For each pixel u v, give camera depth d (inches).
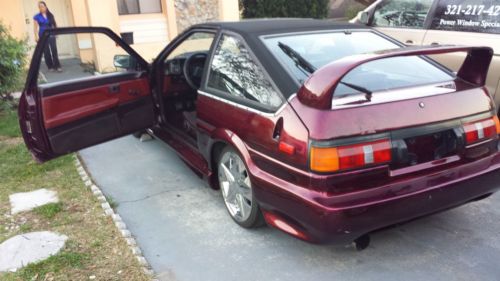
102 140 165.6
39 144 152.6
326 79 95.2
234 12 425.1
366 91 106.3
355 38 136.5
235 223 135.4
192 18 414.9
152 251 123.6
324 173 94.6
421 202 100.8
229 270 114.1
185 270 114.8
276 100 109.2
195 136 161.0
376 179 98.5
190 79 163.9
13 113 263.1
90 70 309.0
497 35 180.2
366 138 96.5
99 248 122.8
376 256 117.3
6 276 112.6
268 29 132.0
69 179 169.8
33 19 389.4
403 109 100.9
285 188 102.8
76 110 155.8
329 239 97.3
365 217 95.4
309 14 515.8
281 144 103.3
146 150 201.3
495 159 114.5
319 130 95.0
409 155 101.7
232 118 124.0
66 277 111.1
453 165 107.6
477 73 114.5
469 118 110.2
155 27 398.9
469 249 118.2
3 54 248.5
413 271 110.7
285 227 108.0
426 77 120.3
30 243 125.9
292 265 115.1
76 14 422.3
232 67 129.8
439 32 203.2
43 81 161.2
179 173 175.0
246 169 118.1
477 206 140.3
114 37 167.9
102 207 145.3
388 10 234.8
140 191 160.9
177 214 142.9
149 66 181.6
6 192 160.7
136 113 173.9
